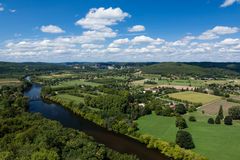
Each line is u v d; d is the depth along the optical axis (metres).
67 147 117.50
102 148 119.81
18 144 119.19
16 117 172.62
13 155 104.81
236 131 182.12
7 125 149.38
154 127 193.38
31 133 130.12
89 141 128.12
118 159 115.56
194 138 166.75
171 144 149.25
